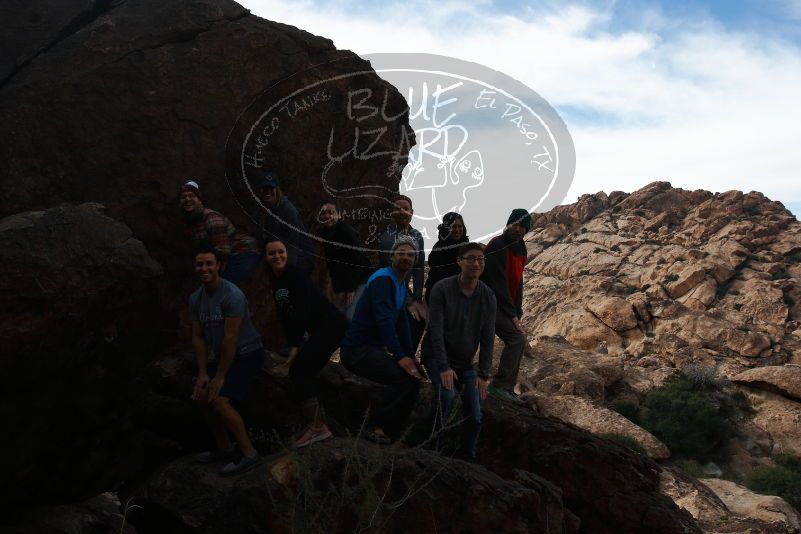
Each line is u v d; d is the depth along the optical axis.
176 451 5.51
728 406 32.28
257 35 6.73
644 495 5.88
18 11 6.50
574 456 5.83
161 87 6.29
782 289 53.28
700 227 68.56
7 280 4.17
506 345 7.00
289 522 4.06
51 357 4.45
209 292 4.67
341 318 4.84
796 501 24.80
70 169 5.97
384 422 4.96
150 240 6.16
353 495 4.22
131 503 4.58
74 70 6.18
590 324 51.56
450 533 4.44
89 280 4.45
